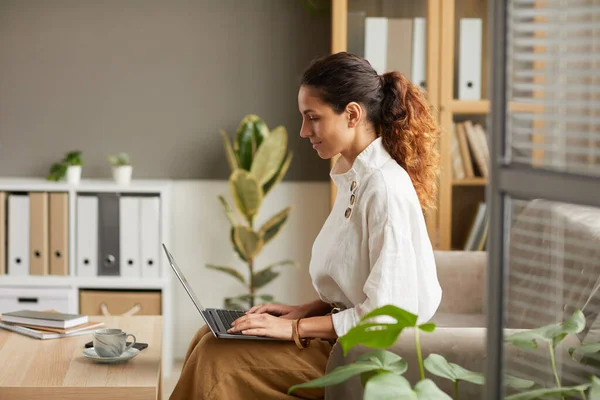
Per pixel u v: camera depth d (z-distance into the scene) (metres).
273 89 4.07
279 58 4.06
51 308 3.74
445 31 3.65
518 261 1.48
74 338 2.33
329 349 2.06
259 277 3.93
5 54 4.02
